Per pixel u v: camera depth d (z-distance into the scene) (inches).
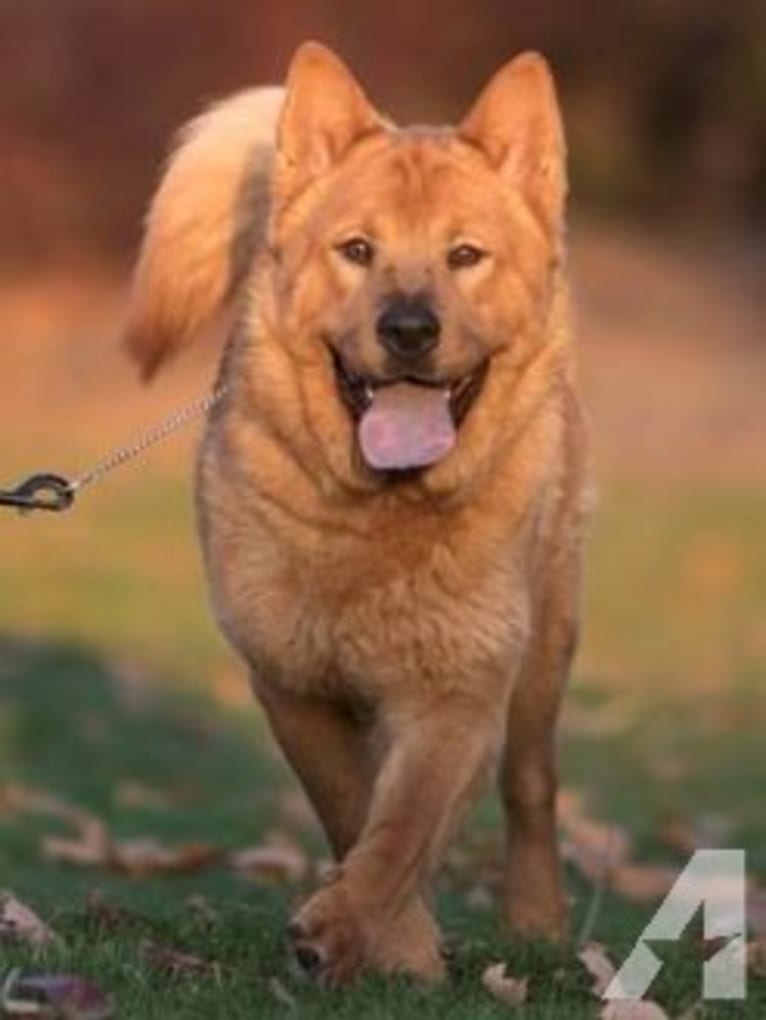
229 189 461.1
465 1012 376.5
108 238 1931.6
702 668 965.2
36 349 1662.2
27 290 1845.5
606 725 856.3
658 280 2031.3
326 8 1973.4
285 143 415.5
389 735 413.7
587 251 2132.1
